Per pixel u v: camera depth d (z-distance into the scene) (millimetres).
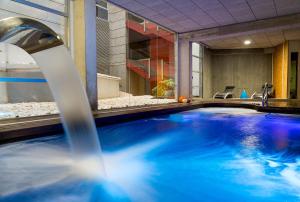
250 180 2293
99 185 2137
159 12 7090
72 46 5480
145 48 14320
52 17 8273
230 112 7180
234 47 13664
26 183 2129
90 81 5371
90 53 5391
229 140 3982
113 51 14359
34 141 3150
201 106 8258
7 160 2764
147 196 1944
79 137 2006
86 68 5285
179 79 9531
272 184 2182
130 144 3719
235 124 5453
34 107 5602
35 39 1431
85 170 2137
